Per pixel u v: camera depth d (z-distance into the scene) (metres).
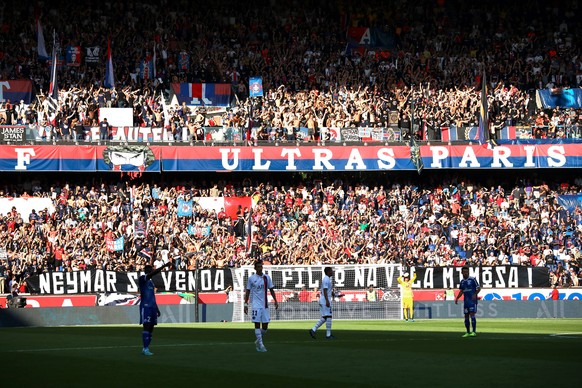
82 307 48.56
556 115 69.62
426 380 18.38
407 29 73.56
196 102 68.31
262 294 26.16
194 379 19.06
